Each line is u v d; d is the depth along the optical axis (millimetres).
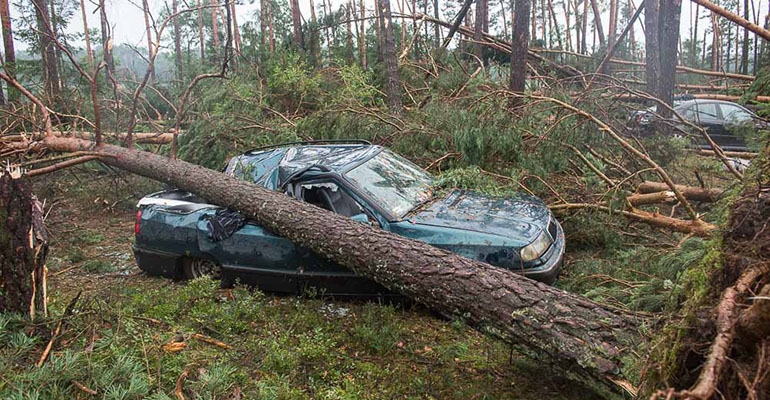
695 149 7883
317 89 9984
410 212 4785
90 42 20000
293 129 8289
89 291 5160
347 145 6082
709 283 2363
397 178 5328
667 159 7324
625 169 7047
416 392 3303
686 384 2189
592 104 7020
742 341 1958
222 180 5406
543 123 6664
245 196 5031
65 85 12539
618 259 5320
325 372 3477
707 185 6965
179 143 8172
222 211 5215
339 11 17500
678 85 17125
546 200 6457
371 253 4098
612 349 2941
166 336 3711
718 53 27125
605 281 4699
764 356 1863
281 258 4855
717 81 19219
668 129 8539
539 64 15109
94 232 7262
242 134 8164
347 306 4699
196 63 18688
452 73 9789
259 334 4066
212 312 4219
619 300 4305
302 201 4961
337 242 4301
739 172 6418
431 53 13266
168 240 5344
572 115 6309
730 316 1979
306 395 3205
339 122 7793
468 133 6355
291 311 4566
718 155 6332
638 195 6301
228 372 3199
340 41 18953
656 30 12594
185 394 3018
